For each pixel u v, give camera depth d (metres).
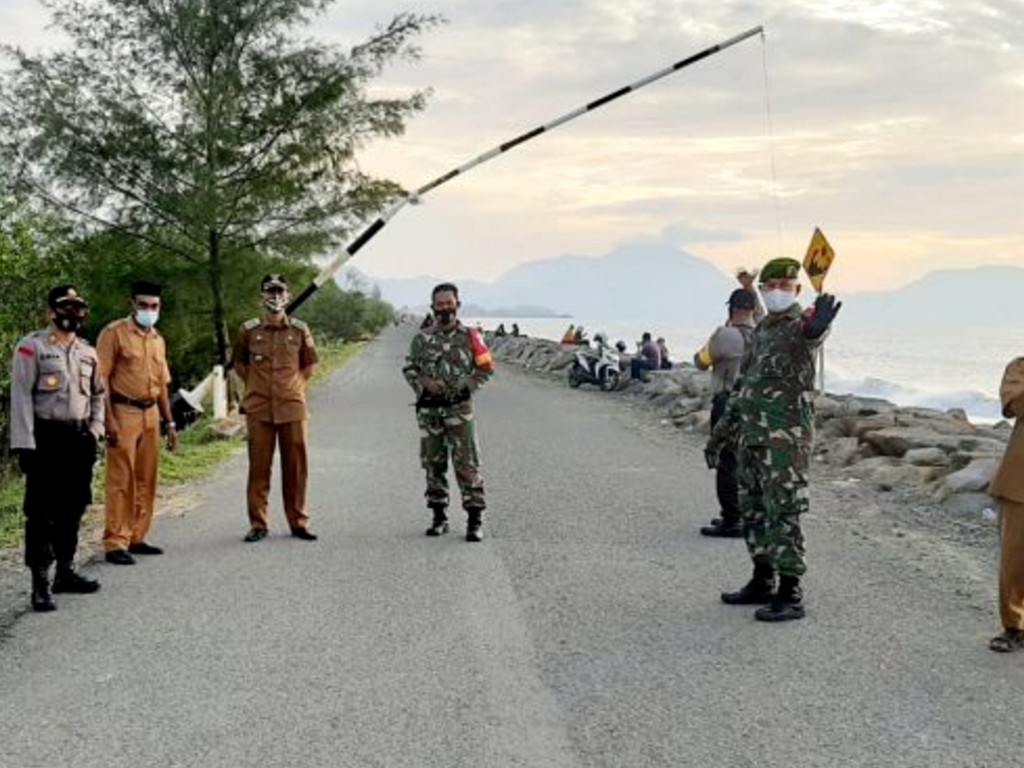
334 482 11.48
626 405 21.14
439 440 8.64
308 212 21.08
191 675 5.47
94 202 20.17
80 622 6.42
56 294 6.95
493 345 49.59
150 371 8.09
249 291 20.89
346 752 4.52
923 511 9.62
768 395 6.43
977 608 6.58
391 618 6.42
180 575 7.52
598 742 4.60
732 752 4.50
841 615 6.45
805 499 6.40
